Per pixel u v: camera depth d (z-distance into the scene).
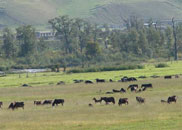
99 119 45.78
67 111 52.56
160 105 53.62
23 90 84.62
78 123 43.97
